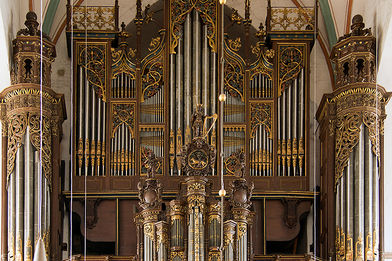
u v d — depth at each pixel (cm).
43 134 2252
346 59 2288
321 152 2414
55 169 2275
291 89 2438
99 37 2450
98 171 2375
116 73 2436
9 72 2273
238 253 2156
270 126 2416
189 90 2430
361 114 2231
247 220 2202
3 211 2189
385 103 2262
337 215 2216
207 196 2162
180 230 2131
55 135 2288
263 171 2389
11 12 2312
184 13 2475
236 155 2383
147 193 2186
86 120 2398
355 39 2281
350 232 2180
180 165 2372
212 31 2467
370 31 2314
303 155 2398
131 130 2398
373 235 2169
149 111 2419
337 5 2527
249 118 2417
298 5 2634
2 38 2239
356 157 2214
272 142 2406
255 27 2625
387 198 2491
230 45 2462
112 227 2355
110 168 2377
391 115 2489
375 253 2158
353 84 2245
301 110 2422
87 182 2364
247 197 2205
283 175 2391
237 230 2167
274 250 2464
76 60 2436
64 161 2441
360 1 2480
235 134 2408
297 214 2372
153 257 2136
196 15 2473
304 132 2411
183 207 2147
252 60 2502
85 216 2278
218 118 2409
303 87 2436
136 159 2383
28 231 2172
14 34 2342
